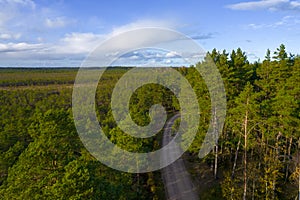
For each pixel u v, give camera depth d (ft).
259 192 77.20
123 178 72.95
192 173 99.25
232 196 75.82
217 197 83.25
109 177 71.56
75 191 48.55
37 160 55.47
